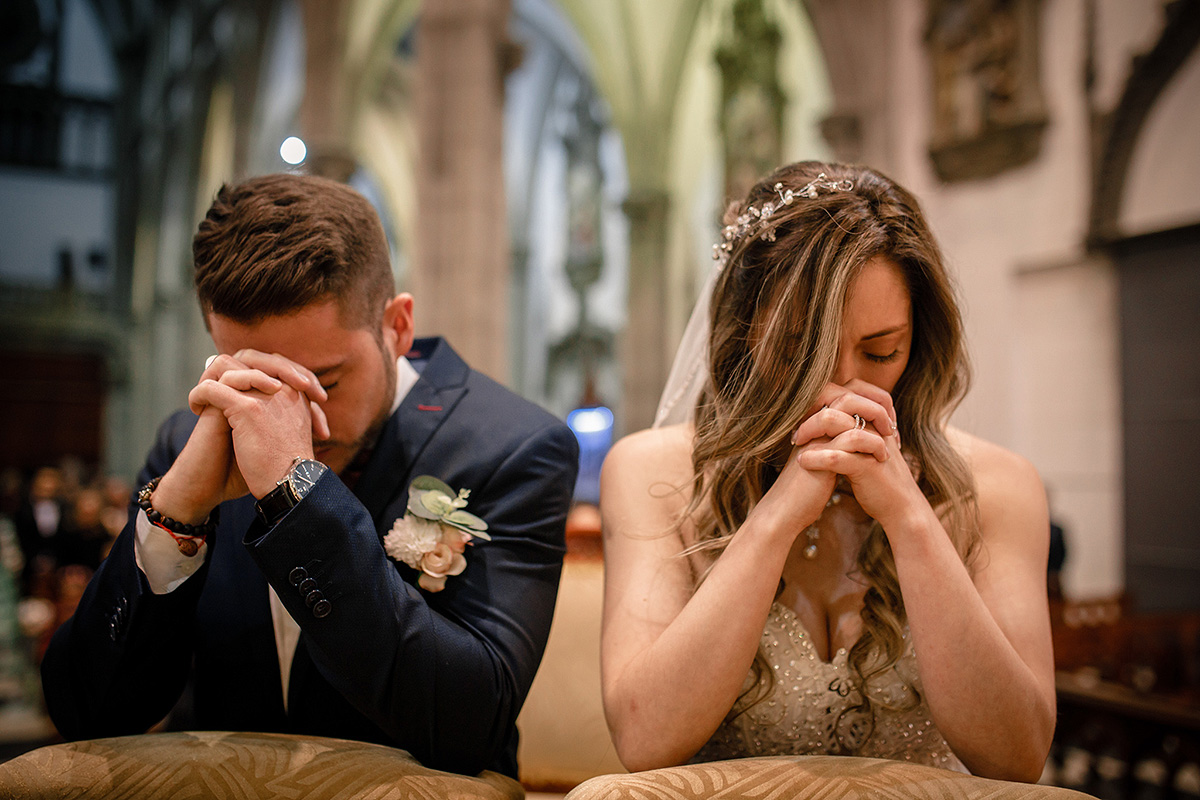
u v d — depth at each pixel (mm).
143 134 22266
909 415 1190
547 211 18250
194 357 17656
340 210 1101
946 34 6973
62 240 23422
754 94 9500
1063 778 3807
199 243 1103
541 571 1211
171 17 20781
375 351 1136
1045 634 1124
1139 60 6133
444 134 7234
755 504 1154
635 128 12906
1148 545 6180
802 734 1198
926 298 1127
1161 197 6121
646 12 12500
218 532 1285
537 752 1775
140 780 943
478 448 1249
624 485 1275
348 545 1009
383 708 1030
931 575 1014
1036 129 6621
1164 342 6113
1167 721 3131
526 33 16406
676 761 1042
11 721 4832
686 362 1446
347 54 10289
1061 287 6598
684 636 1032
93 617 1115
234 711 1246
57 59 23797
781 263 1086
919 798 861
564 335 17656
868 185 1135
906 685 1182
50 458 22219
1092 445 6473
